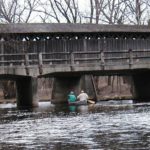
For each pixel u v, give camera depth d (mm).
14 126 25203
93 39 51250
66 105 45719
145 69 48812
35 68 44500
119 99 54188
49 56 49781
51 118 29391
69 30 49281
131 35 52656
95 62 50531
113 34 51938
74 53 47812
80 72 47531
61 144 18312
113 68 47500
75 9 70500
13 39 48594
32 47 49219
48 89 78500
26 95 46062
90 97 53562
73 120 27250
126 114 29516
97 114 30828
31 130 23062
